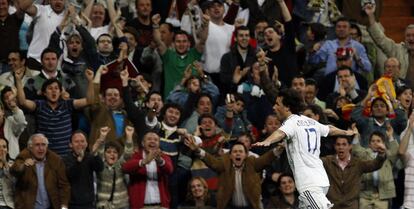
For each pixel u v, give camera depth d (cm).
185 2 6419
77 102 5534
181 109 5603
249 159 5372
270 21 6431
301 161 4438
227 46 6147
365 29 6606
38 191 5184
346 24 6278
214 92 5888
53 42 5884
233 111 5712
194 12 6338
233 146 5362
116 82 5672
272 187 5475
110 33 6078
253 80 5925
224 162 5366
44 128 5469
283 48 6144
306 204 4422
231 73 6028
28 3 5953
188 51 6134
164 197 5331
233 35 6112
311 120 4497
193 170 5472
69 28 5888
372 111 5691
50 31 5966
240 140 5494
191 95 5709
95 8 6100
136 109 5538
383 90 5859
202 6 6356
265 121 5716
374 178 5509
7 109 5403
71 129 5525
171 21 6425
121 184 5294
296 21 6556
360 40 6431
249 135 5619
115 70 5681
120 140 5456
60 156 5325
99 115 5528
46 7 6019
